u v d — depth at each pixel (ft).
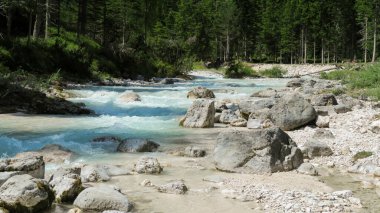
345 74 147.54
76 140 46.80
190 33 296.92
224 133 36.96
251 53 330.34
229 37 314.96
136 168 34.53
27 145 43.16
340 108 66.74
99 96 89.81
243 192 29.07
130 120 63.77
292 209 25.14
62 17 213.66
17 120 60.08
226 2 319.68
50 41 143.64
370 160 37.06
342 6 295.89
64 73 121.80
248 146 35.73
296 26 300.81
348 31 299.79
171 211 25.23
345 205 26.20
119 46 168.66
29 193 24.13
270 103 64.34
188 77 180.55
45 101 73.05
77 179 27.58
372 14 244.01
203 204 26.58
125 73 152.66
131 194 28.45
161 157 40.57
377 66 110.93
